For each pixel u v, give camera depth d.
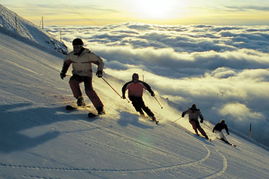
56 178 2.53
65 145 3.35
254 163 7.23
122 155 3.67
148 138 5.04
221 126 12.30
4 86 5.07
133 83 8.29
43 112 4.36
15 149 2.83
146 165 3.61
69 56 5.32
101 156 3.40
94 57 5.36
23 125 3.54
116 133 4.58
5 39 14.18
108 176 2.93
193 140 7.00
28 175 2.42
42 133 3.49
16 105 4.25
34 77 6.88
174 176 3.56
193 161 4.63
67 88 7.17
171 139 5.79
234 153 7.84
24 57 10.46
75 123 4.35
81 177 2.71
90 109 5.67
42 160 2.78
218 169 4.69
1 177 2.26
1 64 6.80
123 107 8.13
